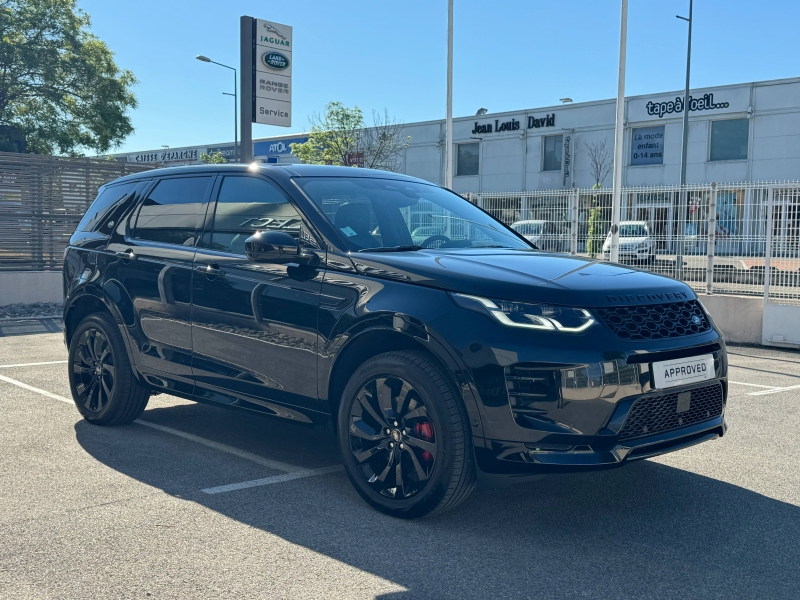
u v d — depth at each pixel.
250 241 3.96
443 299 3.56
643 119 34.31
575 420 3.32
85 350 5.55
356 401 3.84
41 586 2.94
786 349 10.41
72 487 4.14
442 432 3.49
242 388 4.43
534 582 3.02
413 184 5.09
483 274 3.61
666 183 33.94
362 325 3.78
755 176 31.62
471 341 3.42
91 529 3.54
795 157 30.69
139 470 4.46
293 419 4.20
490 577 3.06
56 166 14.45
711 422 3.79
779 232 10.38
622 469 4.59
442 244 4.44
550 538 3.48
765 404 6.60
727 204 10.81
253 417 5.90
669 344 3.54
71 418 5.75
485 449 3.41
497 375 3.36
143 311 5.02
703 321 3.84
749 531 3.59
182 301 4.74
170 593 2.89
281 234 3.99
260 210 4.52
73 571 3.08
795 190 10.24
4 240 14.01
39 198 14.31
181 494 4.05
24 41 30.06
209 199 4.88
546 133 37.19
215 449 4.94
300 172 4.62
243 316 4.36
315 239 4.16
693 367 3.63
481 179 39.50
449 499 3.53
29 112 31.19
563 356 3.32
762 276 10.58
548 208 12.70
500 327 3.40
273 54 14.48
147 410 6.11
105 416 5.38
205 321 4.60
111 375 5.34
